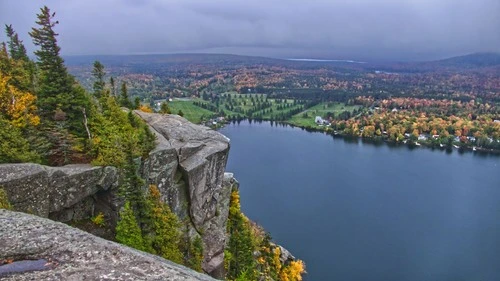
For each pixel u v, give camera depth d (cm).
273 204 10731
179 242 3788
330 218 9881
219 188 4694
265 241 6512
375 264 7825
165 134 4544
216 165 4497
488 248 8456
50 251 1269
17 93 3388
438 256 8150
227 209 5047
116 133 3712
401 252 8288
